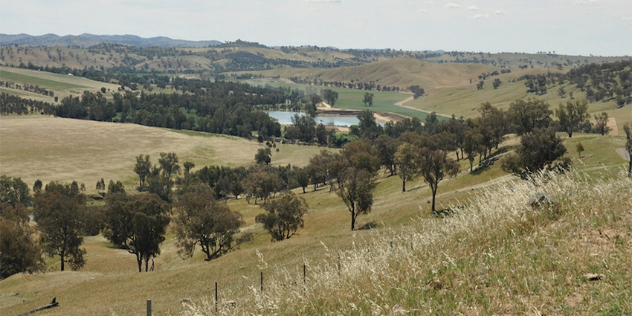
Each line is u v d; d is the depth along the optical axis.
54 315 36.75
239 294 26.70
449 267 11.76
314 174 154.12
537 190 14.68
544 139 69.88
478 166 106.31
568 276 9.66
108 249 95.19
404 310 9.61
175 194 185.25
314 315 12.04
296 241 51.56
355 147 156.25
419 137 148.75
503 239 12.61
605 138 96.50
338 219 90.56
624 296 8.37
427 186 104.56
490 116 122.88
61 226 80.12
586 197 13.82
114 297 42.03
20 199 162.12
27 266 71.94
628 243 10.39
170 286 42.97
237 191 177.88
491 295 9.66
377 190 121.88
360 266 13.76
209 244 82.94
